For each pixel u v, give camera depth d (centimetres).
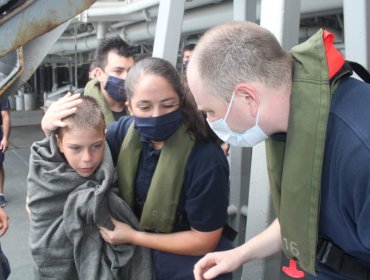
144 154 134
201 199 124
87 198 123
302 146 88
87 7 76
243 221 225
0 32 72
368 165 79
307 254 94
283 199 94
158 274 137
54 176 125
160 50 198
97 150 126
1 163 432
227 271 122
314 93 87
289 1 137
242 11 213
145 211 130
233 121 96
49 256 128
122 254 131
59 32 92
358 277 98
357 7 146
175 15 197
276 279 158
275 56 90
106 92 201
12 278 284
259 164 147
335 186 87
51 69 1380
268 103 91
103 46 201
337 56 91
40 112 1105
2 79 81
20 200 453
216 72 91
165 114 121
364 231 82
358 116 83
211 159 123
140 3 398
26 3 72
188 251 129
